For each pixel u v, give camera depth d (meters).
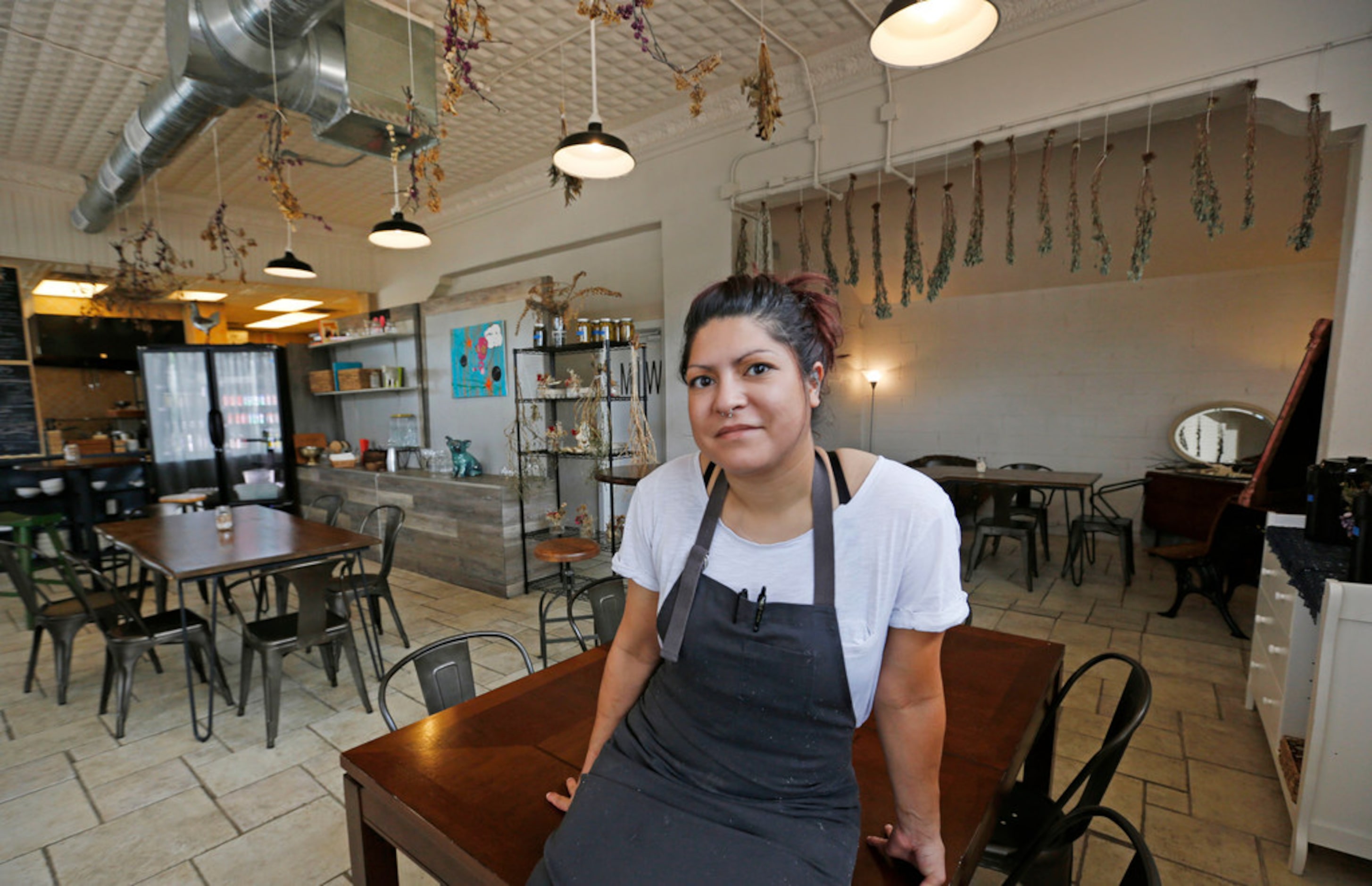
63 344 7.16
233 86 3.02
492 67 3.89
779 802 0.77
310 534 3.36
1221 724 2.62
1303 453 3.68
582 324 4.59
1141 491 5.90
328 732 2.71
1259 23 2.70
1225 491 4.82
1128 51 2.98
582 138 2.64
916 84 3.59
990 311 6.61
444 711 1.44
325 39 2.94
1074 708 2.78
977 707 1.40
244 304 8.69
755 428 0.68
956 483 5.10
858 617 0.73
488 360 5.57
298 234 7.15
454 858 1.00
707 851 0.71
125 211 5.94
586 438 4.52
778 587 0.75
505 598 4.51
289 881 1.87
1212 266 5.38
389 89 3.10
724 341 0.68
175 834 2.07
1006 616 3.93
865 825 1.01
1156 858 1.89
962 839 0.97
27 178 5.42
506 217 6.15
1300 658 2.14
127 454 6.64
